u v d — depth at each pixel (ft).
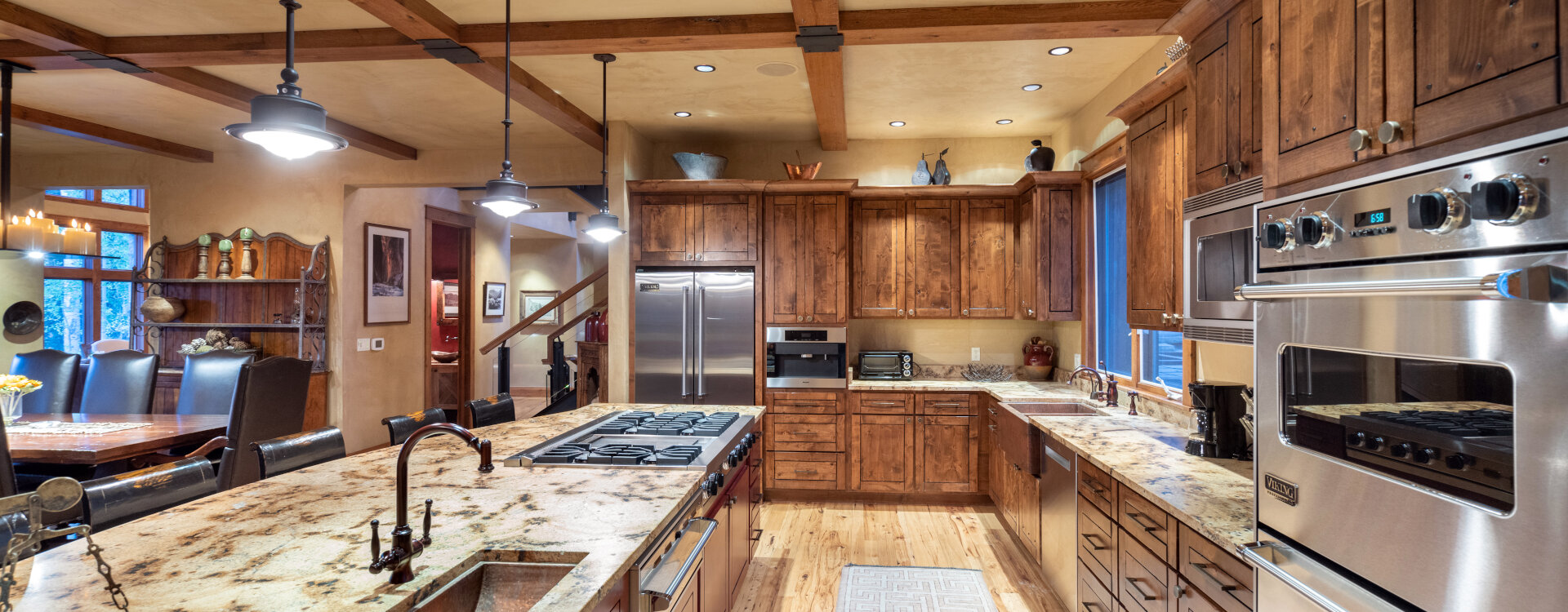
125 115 15.03
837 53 10.45
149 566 4.62
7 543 4.59
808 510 15.58
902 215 16.69
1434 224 3.47
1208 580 5.76
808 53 10.46
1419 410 3.65
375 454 8.29
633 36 9.91
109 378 13.91
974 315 16.53
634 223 16.26
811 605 10.59
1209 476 7.42
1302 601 4.48
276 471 7.42
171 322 17.95
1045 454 11.02
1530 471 3.08
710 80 12.89
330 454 8.18
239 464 10.54
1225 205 6.54
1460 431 3.43
